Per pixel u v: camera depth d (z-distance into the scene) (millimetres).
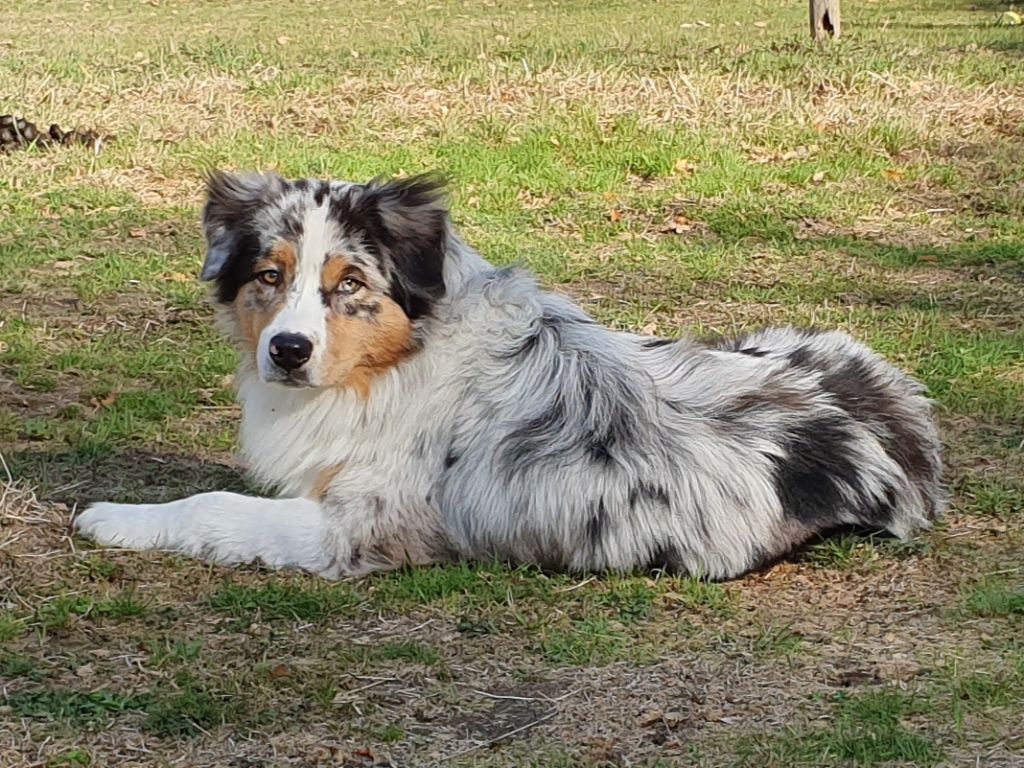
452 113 5078
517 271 2770
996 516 2832
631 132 4863
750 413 2732
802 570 2695
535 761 2311
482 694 2422
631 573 2674
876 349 3439
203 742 2328
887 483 2742
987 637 2533
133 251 3873
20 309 3539
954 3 8859
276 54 6316
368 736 2344
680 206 4328
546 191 4434
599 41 6789
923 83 5355
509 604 2592
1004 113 5090
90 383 3236
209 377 3270
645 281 3803
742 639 2531
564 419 2691
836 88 5277
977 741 2344
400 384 2682
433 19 8430
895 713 2383
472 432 2693
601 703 2408
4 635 2488
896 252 3986
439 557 2705
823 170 4617
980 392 3244
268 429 2723
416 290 2658
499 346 2715
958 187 4512
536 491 2672
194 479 2896
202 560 2662
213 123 4969
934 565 2699
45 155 4590
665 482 2664
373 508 2678
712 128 4938
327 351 2613
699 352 2807
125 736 2332
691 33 7277
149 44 7004
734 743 2342
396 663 2471
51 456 2943
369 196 2639
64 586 2598
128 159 4562
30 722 2346
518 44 6684
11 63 6043
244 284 2664
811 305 3678
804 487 2713
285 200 2646
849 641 2527
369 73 5621
